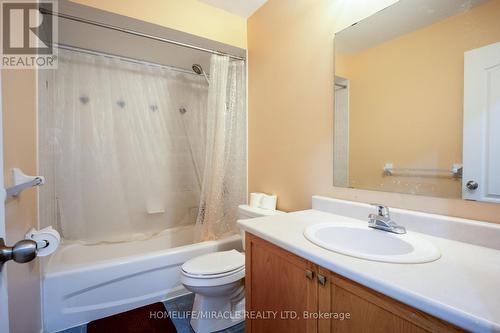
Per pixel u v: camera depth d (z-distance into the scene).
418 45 1.05
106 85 2.15
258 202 1.86
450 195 0.96
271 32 1.84
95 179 2.13
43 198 1.52
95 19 1.60
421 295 0.55
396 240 0.95
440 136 0.98
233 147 2.12
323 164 1.46
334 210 1.35
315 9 1.49
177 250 1.82
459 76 0.93
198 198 2.65
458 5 0.93
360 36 1.26
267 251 1.05
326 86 1.43
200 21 1.87
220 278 1.38
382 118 1.18
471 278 0.63
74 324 1.50
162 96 2.42
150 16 1.66
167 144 2.46
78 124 2.05
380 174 1.19
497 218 0.85
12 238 0.86
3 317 0.50
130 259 1.65
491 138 0.86
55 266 1.54
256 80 2.02
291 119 1.69
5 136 0.80
